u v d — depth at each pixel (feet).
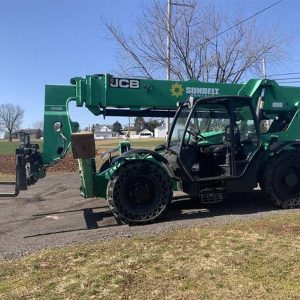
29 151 27.58
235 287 15.67
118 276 17.08
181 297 15.07
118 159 26.81
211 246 20.21
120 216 26.37
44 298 15.49
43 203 36.73
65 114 29.32
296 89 33.01
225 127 28.68
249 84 32.07
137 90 30.32
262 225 23.57
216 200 28.02
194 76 66.28
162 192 26.94
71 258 19.48
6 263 19.58
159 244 20.84
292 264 17.60
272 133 31.76
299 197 29.63
